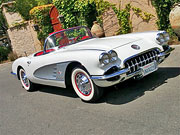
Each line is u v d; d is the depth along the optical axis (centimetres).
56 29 1376
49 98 441
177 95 308
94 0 965
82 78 348
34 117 352
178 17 628
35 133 294
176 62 477
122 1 877
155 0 755
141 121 260
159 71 439
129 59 320
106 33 973
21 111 397
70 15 1104
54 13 1339
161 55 354
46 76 429
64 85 386
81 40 456
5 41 2227
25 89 571
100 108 327
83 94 361
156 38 365
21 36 1506
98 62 301
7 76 862
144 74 333
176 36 718
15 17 1722
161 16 761
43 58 421
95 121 288
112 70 307
